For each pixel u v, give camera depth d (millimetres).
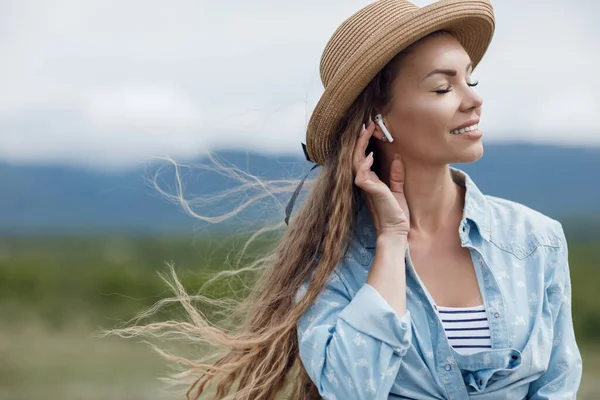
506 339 2723
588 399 7363
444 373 2734
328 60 2871
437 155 2750
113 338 11680
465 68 2729
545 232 2846
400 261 2766
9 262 16719
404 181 2869
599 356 10617
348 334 2693
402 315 2697
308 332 2797
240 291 3326
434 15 2643
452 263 2840
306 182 3191
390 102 2773
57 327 12906
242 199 3387
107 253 24250
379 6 2803
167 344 3367
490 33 2875
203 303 3234
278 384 2996
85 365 9523
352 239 2928
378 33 2670
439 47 2705
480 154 2754
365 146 2846
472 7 2711
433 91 2705
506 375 2705
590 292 14203
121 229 57844
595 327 12766
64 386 8266
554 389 2777
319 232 2955
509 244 2828
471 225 2848
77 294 15141
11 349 10836
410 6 2812
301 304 2855
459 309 2779
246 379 3033
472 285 2809
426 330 2770
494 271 2787
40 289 15477
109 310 14227
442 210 2879
